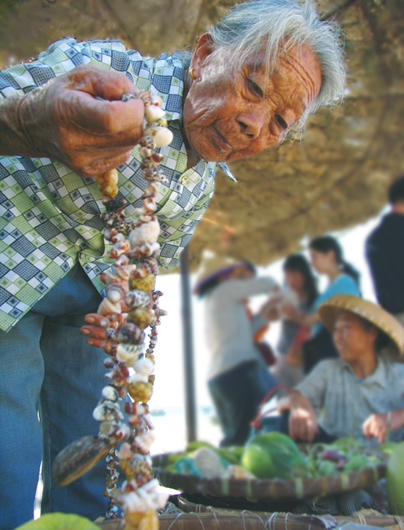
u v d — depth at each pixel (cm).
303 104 102
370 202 374
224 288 378
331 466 190
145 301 78
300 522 102
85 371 119
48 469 119
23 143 84
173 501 134
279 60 96
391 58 233
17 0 162
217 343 370
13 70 101
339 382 242
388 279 272
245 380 355
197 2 178
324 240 352
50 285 104
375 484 168
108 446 74
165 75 111
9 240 101
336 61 106
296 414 235
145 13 177
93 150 81
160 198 110
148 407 84
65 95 76
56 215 104
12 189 101
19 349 104
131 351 75
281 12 97
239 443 337
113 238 88
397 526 108
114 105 75
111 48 109
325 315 257
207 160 108
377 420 221
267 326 386
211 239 355
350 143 310
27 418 103
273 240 397
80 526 82
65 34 172
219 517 104
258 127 99
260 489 161
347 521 102
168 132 80
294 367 374
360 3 188
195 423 351
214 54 102
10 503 97
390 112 310
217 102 100
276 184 268
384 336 237
